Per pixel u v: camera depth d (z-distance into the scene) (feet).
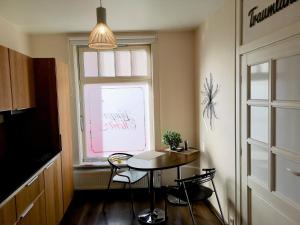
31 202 7.06
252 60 6.83
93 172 12.24
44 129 9.75
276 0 5.67
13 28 10.37
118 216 10.32
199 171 12.25
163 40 12.35
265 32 6.17
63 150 10.21
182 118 12.71
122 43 12.14
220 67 9.11
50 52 12.09
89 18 9.86
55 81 9.63
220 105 9.22
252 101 6.90
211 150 10.36
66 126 10.76
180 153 10.61
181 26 11.57
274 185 6.04
